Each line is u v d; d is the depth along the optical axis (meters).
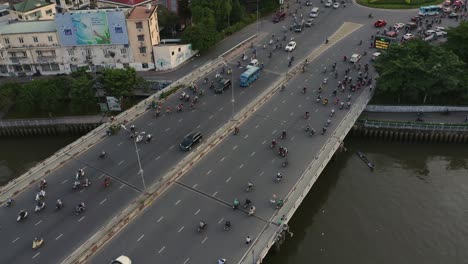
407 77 112.62
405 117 114.62
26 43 134.75
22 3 150.88
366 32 159.12
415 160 106.75
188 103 115.06
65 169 90.88
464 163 105.94
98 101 121.75
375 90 120.69
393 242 81.81
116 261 66.94
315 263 77.75
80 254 70.31
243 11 172.12
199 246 71.75
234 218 77.50
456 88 113.19
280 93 119.56
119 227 75.69
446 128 109.38
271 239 72.75
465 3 184.50
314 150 95.19
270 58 141.00
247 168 90.12
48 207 80.56
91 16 130.25
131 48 136.38
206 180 86.94
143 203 80.62
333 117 107.38
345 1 194.25
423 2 186.25
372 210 89.56
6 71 139.38
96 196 83.19
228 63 138.50
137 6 145.88
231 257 69.50
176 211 79.25
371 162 105.38
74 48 136.38
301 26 162.88
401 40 148.75
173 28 165.75
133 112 111.19
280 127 104.00
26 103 115.88
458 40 126.44
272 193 83.00
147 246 71.81
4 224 76.88
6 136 118.44
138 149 97.06
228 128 103.69
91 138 101.12
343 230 84.69
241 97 117.69
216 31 152.38
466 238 82.62
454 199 92.94
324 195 94.00
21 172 106.88
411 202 91.88
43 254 70.62
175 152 95.69
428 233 83.69
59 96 117.12
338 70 131.25
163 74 136.12
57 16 130.12
